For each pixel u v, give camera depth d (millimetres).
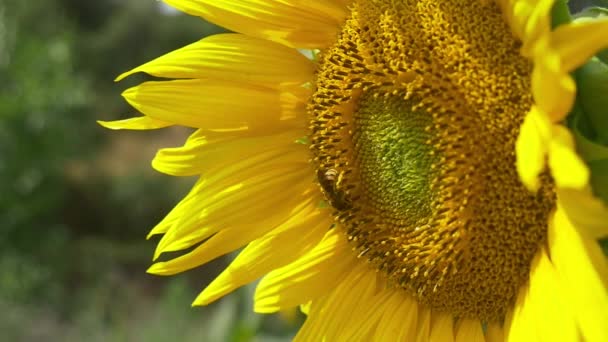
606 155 301
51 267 1741
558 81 289
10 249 1659
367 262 374
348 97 364
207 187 377
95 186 2504
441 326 357
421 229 353
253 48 373
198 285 1829
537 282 322
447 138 335
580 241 301
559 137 291
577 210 298
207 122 372
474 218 335
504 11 326
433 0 341
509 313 340
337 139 369
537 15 297
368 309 373
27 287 1573
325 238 384
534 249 330
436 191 349
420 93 341
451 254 341
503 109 327
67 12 3516
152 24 3408
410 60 346
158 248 376
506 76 327
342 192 371
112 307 1365
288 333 618
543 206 326
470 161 332
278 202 381
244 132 378
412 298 366
